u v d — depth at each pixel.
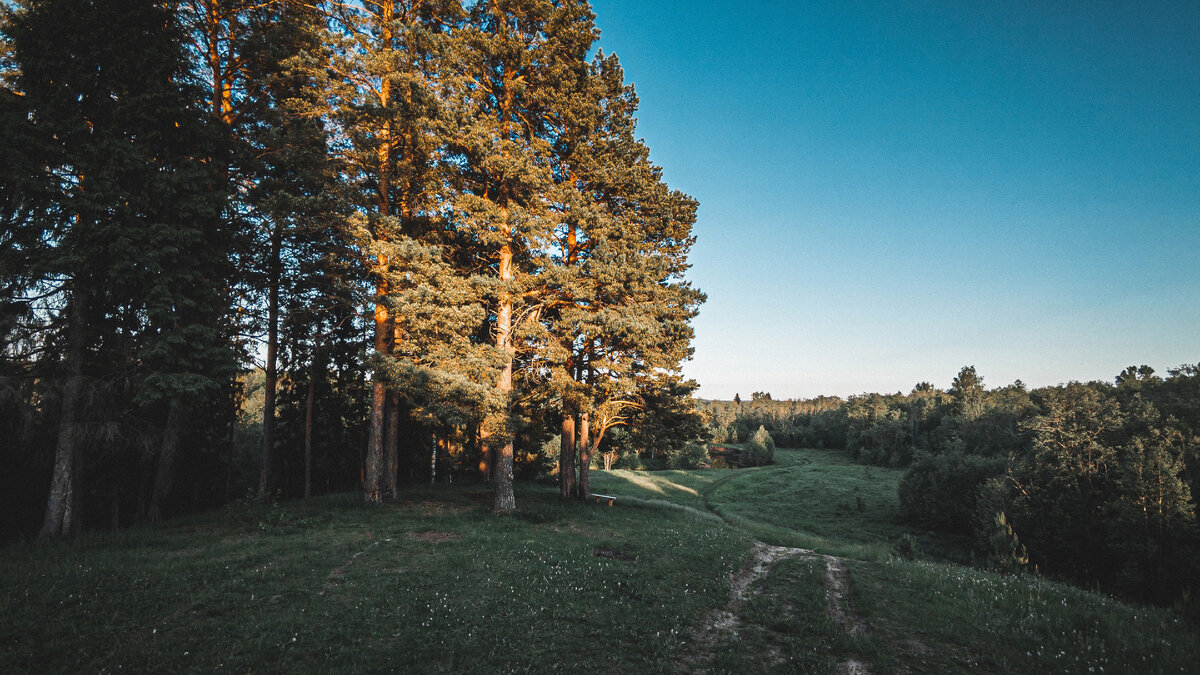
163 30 13.93
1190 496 28.80
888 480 67.81
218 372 14.53
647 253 24.06
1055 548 34.00
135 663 6.51
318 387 27.22
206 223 15.00
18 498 16.72
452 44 17.34
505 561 12.04
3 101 11.57
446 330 15.90
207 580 9.53
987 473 44.78
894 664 7.65
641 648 7.91
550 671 7.02
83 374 14.23
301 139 16.52
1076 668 7.43
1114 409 39.41
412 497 21.11
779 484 63.69
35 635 7.02
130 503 21.94
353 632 7.79
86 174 12.23
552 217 18.02
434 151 17.36
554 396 21.34
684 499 47.34
